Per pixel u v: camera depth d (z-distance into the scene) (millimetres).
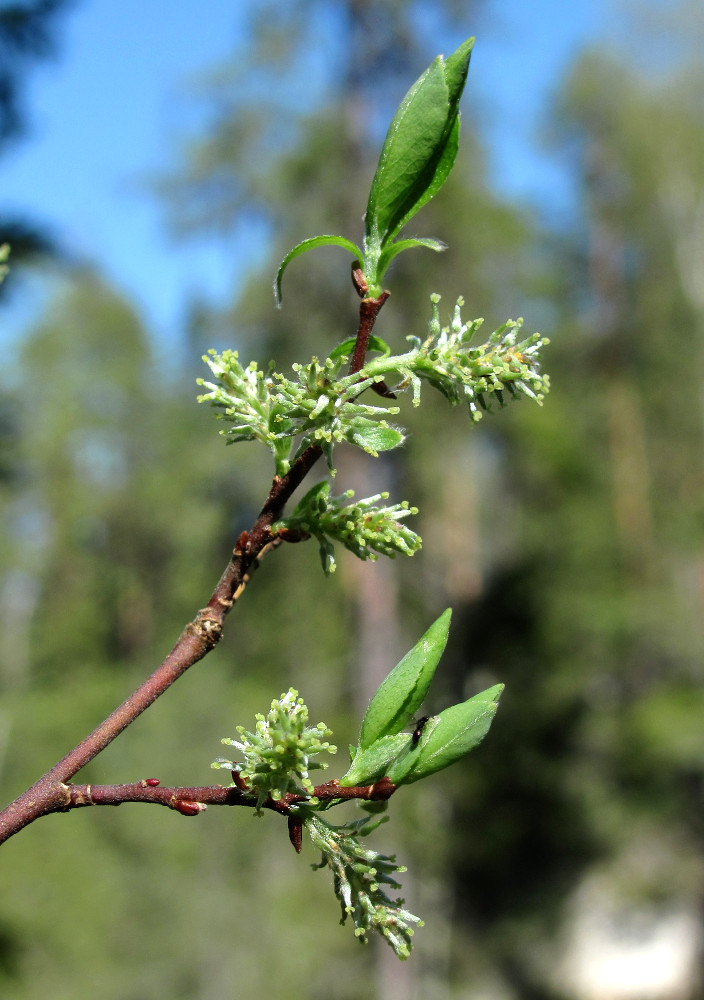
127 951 11805
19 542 24719
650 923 17562
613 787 16750
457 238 12766
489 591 16469
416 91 1254
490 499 19406
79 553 26891
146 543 26906
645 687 17938
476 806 15789
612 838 16609
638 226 22312
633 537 18891
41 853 11242
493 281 13781
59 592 26297
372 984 12727
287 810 1166
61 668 23859
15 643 24188
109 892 11695
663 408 20297
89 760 1165
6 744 15188
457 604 16391
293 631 16094
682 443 19938
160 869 12430
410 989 12984
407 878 13680
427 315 12758
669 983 16766
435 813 14891
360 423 1222
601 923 17359
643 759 16453
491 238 13000
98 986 10555
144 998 11547
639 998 16406
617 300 22031
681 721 16031
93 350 30094
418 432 13203
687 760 16172
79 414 28625
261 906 12461
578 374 21562
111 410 29453
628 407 20453
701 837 16938
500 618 16078
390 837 13547
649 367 20656
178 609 24609
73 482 27531
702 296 21109
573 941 17297
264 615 16328
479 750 15805
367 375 1241
